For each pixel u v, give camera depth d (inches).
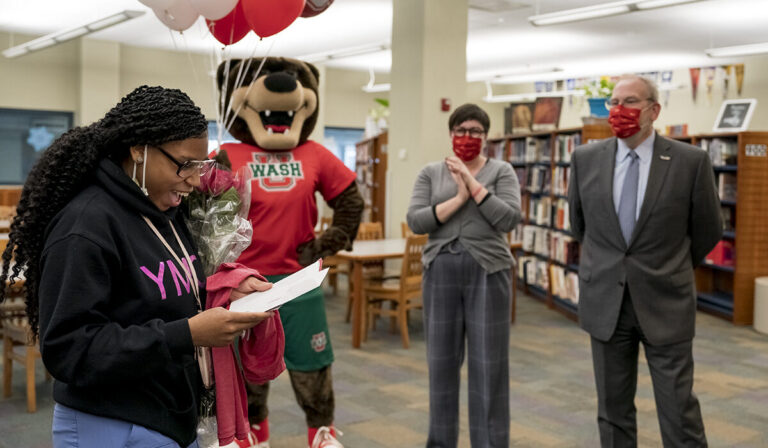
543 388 180.2
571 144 292.2
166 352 50.7
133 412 53.2
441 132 307.3
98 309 50.9
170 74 545.3
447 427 112.7
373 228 295.1
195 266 61.2
